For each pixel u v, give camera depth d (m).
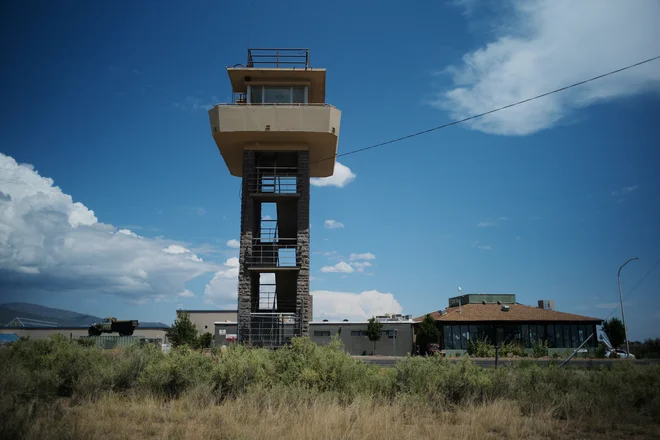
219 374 16.70
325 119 37.59
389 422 12.01
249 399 14.72
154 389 16.56
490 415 13.38
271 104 38.53
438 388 16.14
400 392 16.05
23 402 13.04
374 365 19.77
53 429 10.45
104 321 62.75
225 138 38.25
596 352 56.38
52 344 20.48
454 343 60.50
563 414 14.48
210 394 15.80
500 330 61.16
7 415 10.30
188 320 59.19
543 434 12.09
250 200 37.97
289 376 16.72
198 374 16.83
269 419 12.45
